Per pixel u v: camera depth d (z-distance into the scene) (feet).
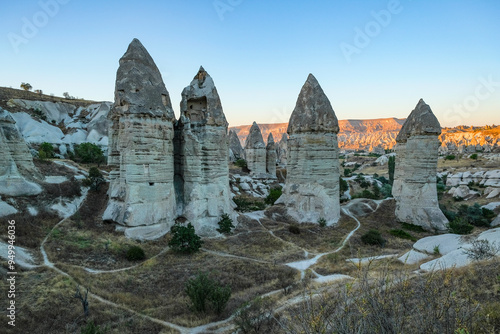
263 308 45.57
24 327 40.01
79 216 86.43
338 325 21.29
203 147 98.99
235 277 63.21
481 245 52.06
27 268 56.39
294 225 106.42
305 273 66.80
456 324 20.62
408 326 21.90
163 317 46.80
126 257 70.28
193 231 79.51
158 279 61.26
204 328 43.45
